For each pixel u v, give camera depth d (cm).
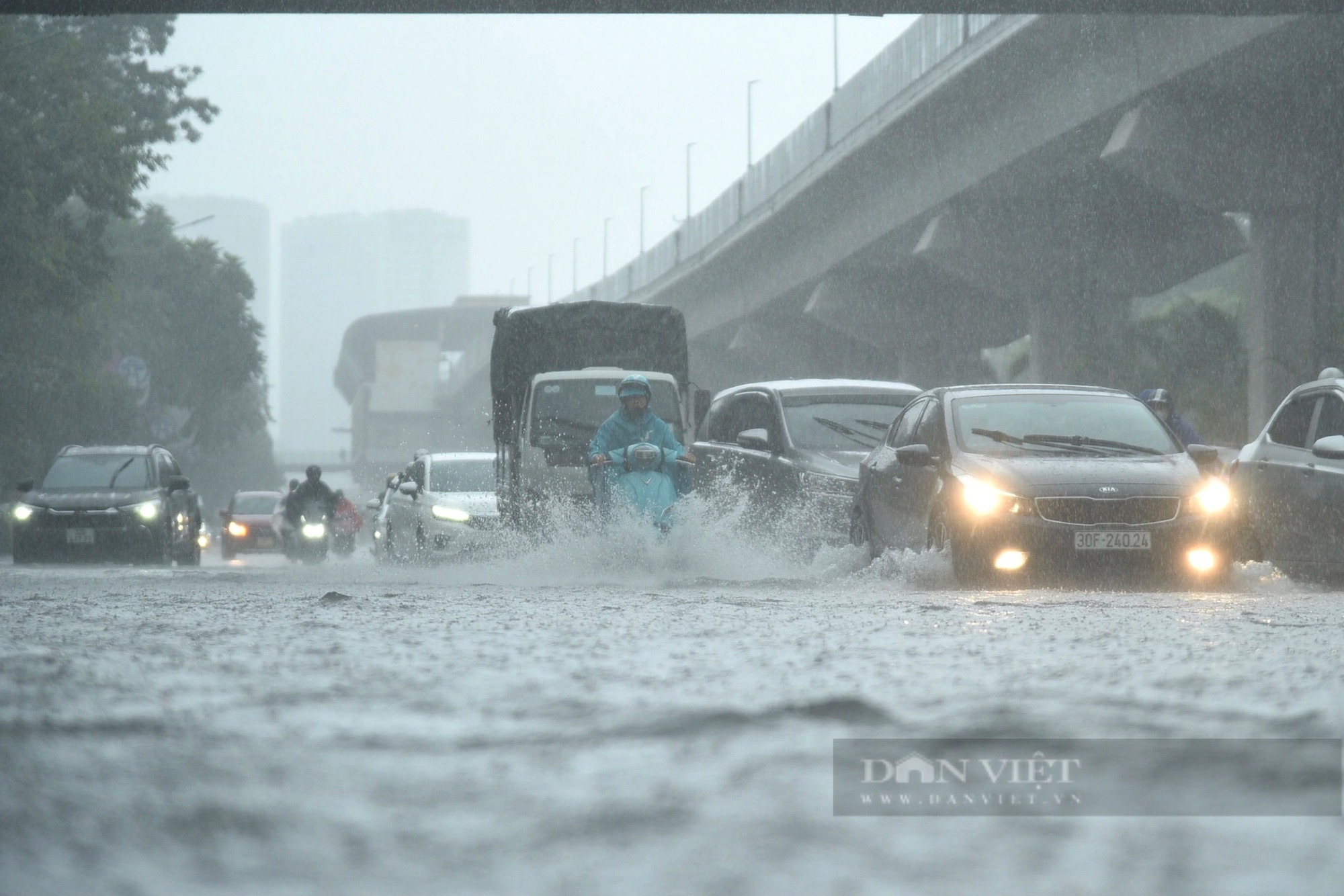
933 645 1761
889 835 675
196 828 686
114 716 1070
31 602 2897
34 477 17238
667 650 1669
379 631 1992
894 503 4969
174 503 9262
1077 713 1025
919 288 19975
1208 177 11488
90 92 13850
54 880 589
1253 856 631
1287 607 2955
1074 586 4275
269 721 1056
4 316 14325
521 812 729
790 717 1022
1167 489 4288
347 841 666
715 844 659
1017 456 4500
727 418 7044
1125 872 608
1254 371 12175
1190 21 10494
